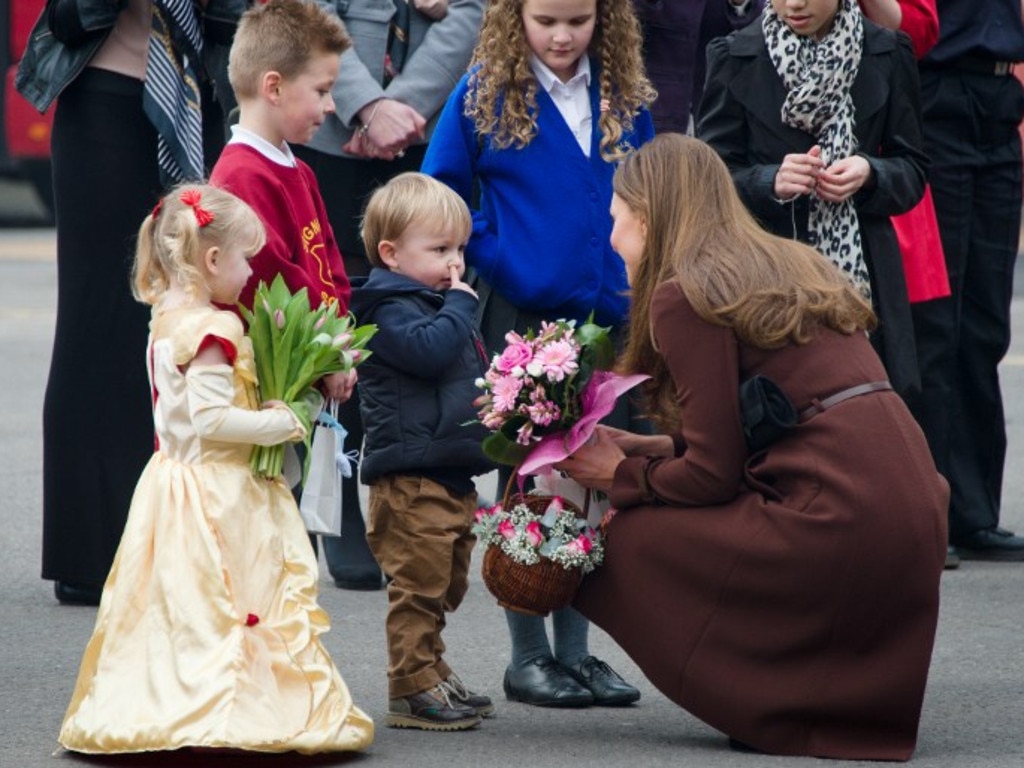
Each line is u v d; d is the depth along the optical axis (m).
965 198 20.59
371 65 19.23
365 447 14.47
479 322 15.72
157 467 13.27
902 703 13.31
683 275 13.59
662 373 14.18
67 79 18.00
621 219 14.16
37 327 39.69
